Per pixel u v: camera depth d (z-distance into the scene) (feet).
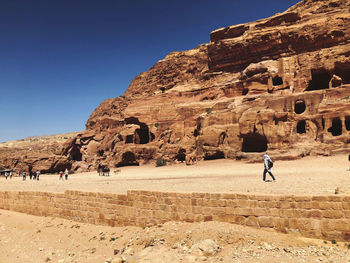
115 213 46.21
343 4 214.28
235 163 135.74
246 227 33.68
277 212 32.53
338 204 29.86
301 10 239.50
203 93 252.21
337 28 195.31
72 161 239.30
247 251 29.48
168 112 230.48
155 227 40.01
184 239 34.09
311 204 31.04
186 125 219.00
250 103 154.40
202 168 136.56
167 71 383.65
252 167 112.98
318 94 139.13
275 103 146.61
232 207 35.24
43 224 54.13
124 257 33.68
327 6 220.02
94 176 152.05
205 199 37.22
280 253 28.45
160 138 223.71
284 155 121.49
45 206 58.65
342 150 117.39
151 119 234.99
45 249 44.06
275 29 225.15
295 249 28.78
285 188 46.06
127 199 44.78
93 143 278.05
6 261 41.60
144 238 37.47
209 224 35.32
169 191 40.78
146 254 32.22
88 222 50.31
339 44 194.39
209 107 214.69
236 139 155.43
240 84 213.66
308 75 174.50
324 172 73.77
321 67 169.48
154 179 93.09
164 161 194.49
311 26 205.16
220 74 259.60
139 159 211.61
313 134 134.00
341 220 29.50
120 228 44.65
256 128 139.23
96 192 49.60
